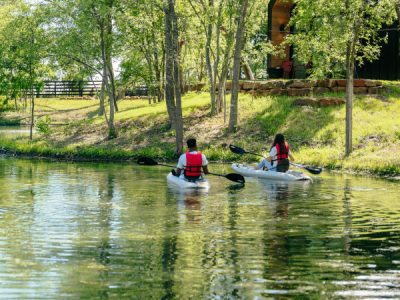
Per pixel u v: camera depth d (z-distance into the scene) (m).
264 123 30.86
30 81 35.25
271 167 21.25
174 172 19.83
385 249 10.74
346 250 10.67
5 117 59.12
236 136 30.28
